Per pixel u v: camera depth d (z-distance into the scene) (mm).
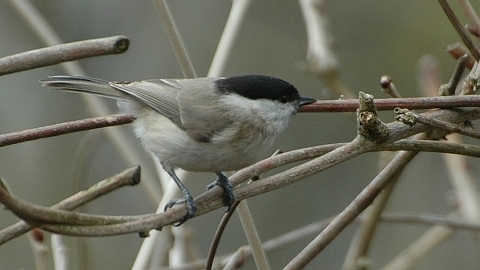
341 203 15852
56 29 16891
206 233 16156
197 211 6891
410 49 15844
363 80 15992
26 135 7062
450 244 14594
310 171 6762
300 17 16938
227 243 16000
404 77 15773
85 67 16641
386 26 16141
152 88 8547
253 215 16016
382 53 16062
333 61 10766
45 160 16219
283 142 16000
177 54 8555
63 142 16344
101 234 5781
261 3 17047
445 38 15625
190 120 8109
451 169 10836
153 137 8398
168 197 9008
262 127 8219
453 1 15484
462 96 7250
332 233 7688
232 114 8086
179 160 8258
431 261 14562
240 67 16672
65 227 5625
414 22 15977
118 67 16734
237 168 8344
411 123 6719
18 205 5316
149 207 16062
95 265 15250
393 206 15320
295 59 16672
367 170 15938
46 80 8727
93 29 17000
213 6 17141
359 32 16250
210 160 8164
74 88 8781
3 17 16797
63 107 16891
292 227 15852
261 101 8227
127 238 15648
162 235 9172
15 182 15898
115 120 8227
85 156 10391
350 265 9430
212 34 16906
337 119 16031
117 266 15336
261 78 8391
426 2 16016
